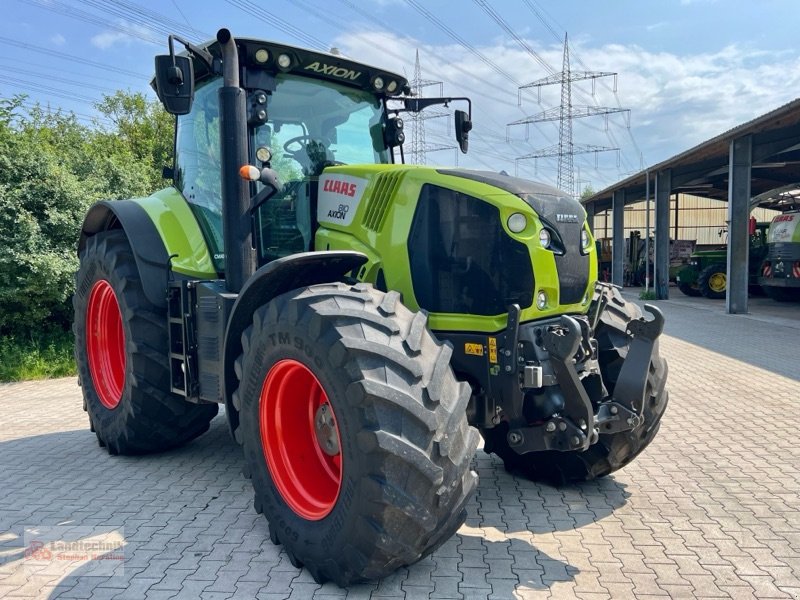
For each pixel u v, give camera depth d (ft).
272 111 13.09
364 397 8.43
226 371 11.14
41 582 9.73
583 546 10.81
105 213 16.43
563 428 10.37
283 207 13.06
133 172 38.70
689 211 118.21
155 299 13.89
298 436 10.74
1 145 29.94
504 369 10.40
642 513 12.19
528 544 10.88
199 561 10.30
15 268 28.14
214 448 16.57
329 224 12.46
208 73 14.15
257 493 10.56
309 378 10.50
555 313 10.83
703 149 50.67
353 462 8.64
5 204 28.43
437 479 8.52
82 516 12.17
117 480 14.17
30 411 21.27
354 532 8.70
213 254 13.79
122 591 9.41
